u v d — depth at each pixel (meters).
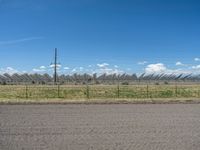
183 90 49.69
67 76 103.19
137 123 17.75
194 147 12.12
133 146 12.27
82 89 51.06
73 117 20.17
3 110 24.20
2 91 48.47
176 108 25.70
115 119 19.28
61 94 45.53
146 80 106.75
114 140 13.30
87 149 11.80
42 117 20.19
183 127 16.47
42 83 90.56
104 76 104.44
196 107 26.53
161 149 11.83
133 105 28.34
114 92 47.22
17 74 101.56
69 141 13.10
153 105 28.34
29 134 14.53
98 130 15.57
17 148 11.86
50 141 13.09
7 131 15.27
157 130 15.59
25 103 29.92
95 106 27.45
